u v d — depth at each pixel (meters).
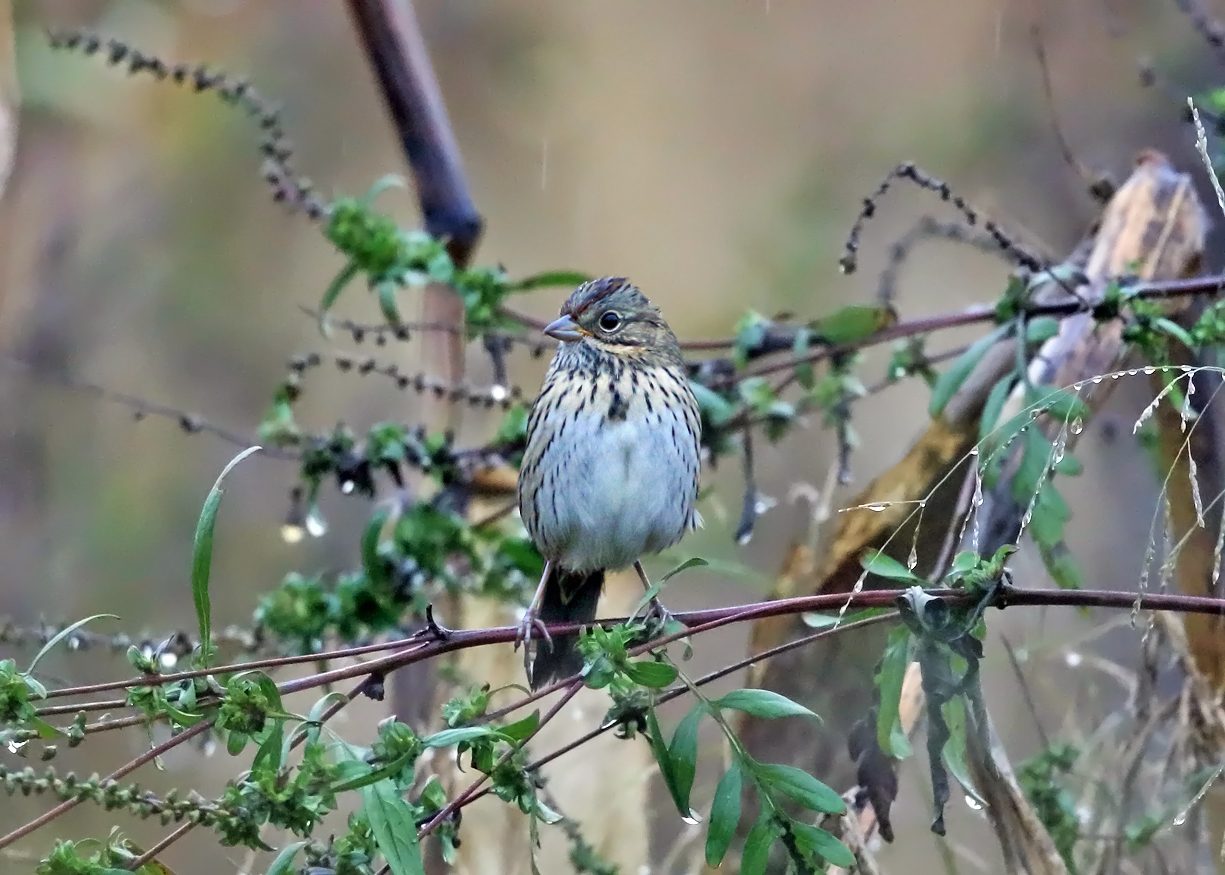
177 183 16.95
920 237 10.48
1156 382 8.11
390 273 8.70
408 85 9.80
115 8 16.25
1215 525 7.89
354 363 8.85
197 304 16.67
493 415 13.41
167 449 15.92
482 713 5.43
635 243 18.52
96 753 11.29
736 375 9.34
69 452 15.54
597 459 8.61
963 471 7.85
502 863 8.09
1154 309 7.50
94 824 11.07
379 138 18.56
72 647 7.33
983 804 5.70
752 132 19.12
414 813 5.31
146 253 16.67
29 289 15.88
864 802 6.48
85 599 14.71
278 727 4.91
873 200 7.84
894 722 5.60
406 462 9.12
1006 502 7.48
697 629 5.50
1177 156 14.33
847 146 18.83
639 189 18.83
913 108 18.53
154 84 16.55
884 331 8.79
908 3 18.91
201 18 17.98
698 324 17.33
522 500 8.97
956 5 18.67
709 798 8.64
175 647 7.60
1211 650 7.86
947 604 5.32
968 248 16.72
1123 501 12.59
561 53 19.28
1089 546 12.53
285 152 8.89
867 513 7.88
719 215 18.61
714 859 5.07
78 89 15.48
